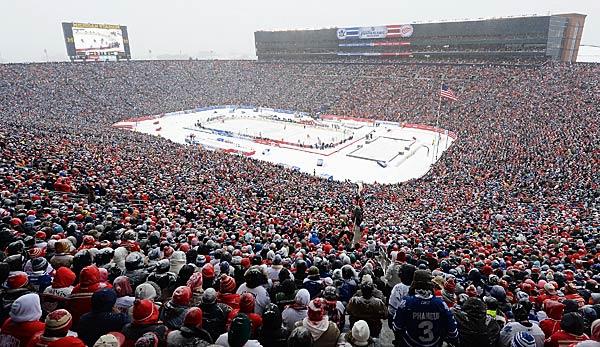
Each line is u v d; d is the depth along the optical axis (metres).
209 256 11.20
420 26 102.38
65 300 6.73
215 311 6.35
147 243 12.23
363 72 107.06
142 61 113.12
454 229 23.97
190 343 5.16
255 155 65.38
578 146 45.12
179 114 97.44
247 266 10.41
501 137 56.62
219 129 83.38
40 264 7.75
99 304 5.83
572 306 7.62
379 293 7.92
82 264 8.39
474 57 96.81
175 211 21.62
